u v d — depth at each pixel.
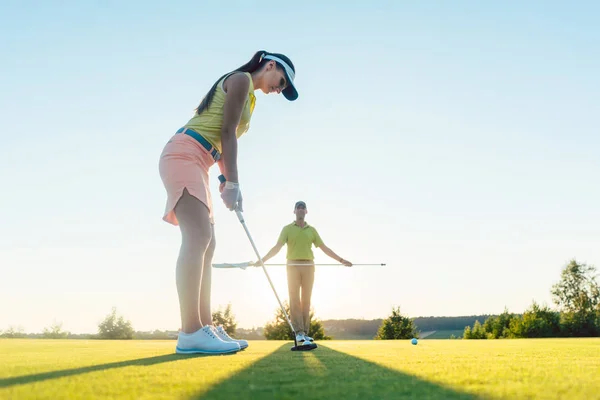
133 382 1.76
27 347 5.07
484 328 49.00
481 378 1.91
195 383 1.74
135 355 3.44
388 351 4.43
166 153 3.74
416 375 2.02
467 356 3.51
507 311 46.41
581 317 50.75
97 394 1.50
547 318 41.66
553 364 2.64
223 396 1.46
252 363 2.63
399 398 1.43
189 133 3.79
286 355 3.46
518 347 5.92
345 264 6.34
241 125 4.11
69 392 1.53
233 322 37.22
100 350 4.34
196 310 3.56
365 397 1.45
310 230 6.61
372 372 2.15
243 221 4.17
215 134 3.86
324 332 37.69
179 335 3.58
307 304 6.52
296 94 4.33
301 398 1.43
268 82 4.20
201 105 3.89
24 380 1.83
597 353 4.14
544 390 1.59
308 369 2.29
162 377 1.92
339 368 2.36
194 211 3.62
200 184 3.69
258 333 37.25
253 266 5.17
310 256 6.51
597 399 1.42
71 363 2.63
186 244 3.60
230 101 3.80
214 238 4.22
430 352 4.26
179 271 3.57
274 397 1.45
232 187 3.82
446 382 1.79
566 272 55.75
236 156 3.84
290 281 6.51
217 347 3.52
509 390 1.59
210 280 4.21
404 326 40.28
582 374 2.07
